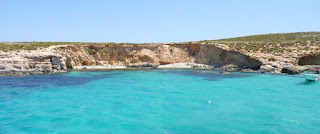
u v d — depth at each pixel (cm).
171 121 1998
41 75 4941
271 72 5309
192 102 2625
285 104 2516
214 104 2530
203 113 2214
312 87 3506
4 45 6378
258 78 4512
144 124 1928
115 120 2028
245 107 2406
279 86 3606
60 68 5712
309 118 2053
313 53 5697
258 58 5944
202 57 7594
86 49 7075
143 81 4256
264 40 8912
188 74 5362
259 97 2853
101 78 4641
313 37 7944
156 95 3009
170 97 2886
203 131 1772
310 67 5450
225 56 7025
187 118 2075
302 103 2553
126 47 7538
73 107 2419
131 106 2472
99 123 1950
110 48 7388
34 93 3084
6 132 1742
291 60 5669
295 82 3972
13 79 4278
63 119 2042
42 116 2117
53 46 6469
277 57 5878
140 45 7706
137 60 7588
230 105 2488
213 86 3672
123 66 7231
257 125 1889
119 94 3073
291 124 1909
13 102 2592
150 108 2394
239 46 7088
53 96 2920
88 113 2220
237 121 1992
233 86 3653
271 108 2362
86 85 3762
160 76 5006
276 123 1936
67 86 3641
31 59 5181
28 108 2364
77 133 1739
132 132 1759
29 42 8181
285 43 7031
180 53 7938
